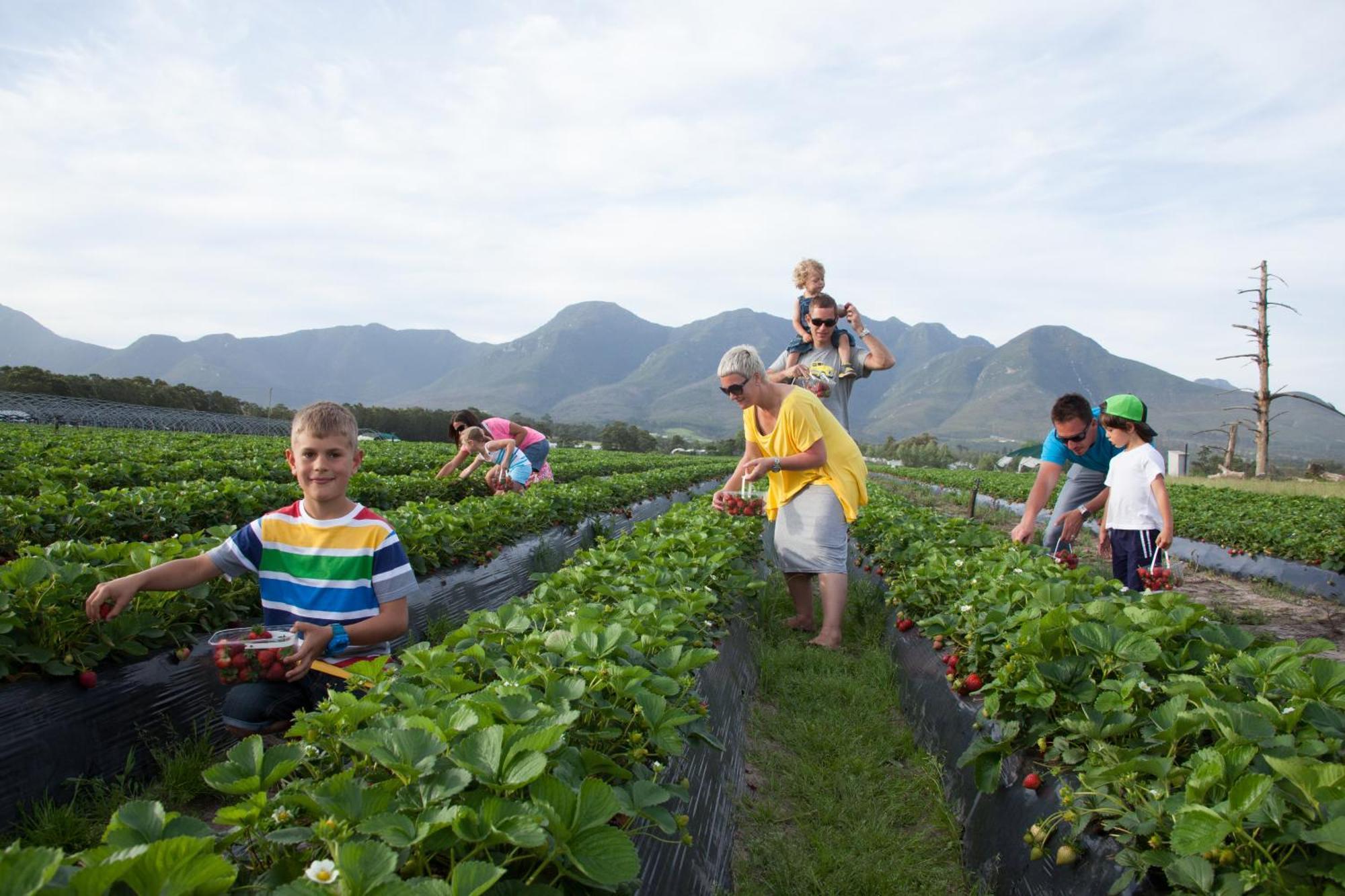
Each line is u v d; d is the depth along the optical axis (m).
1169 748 2.78
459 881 1.53
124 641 4.01
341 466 3.64
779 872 3.65
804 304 8.70
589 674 2.93
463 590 7.34
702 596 4.80
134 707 4.02
